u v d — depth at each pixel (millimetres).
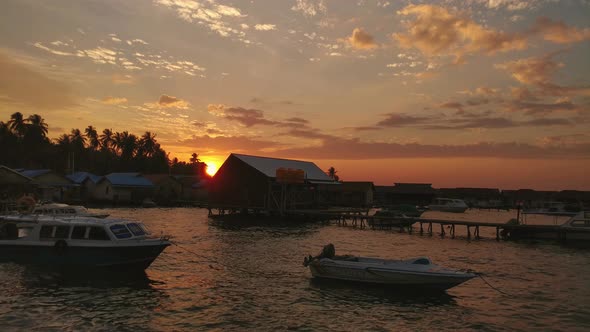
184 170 130000
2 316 13797
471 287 18969
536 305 16312
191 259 23875
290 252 27031
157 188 84562
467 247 32625
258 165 55844
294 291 17562
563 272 22734
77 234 20062
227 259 24109
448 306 16000
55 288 17141
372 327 13617
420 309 15578
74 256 19828
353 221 50812
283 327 13438
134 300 15875
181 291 17219
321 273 19578
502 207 101500
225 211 64750
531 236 38188
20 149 91875
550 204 88250
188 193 87938
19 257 20406
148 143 114312
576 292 18312
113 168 108938
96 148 115812
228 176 56375
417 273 17656
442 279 17359
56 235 20188
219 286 18078
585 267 24266
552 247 33375
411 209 61906
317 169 65750
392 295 17266
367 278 18562
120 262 19656
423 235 41156
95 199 77438
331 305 15812
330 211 53031
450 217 70188
